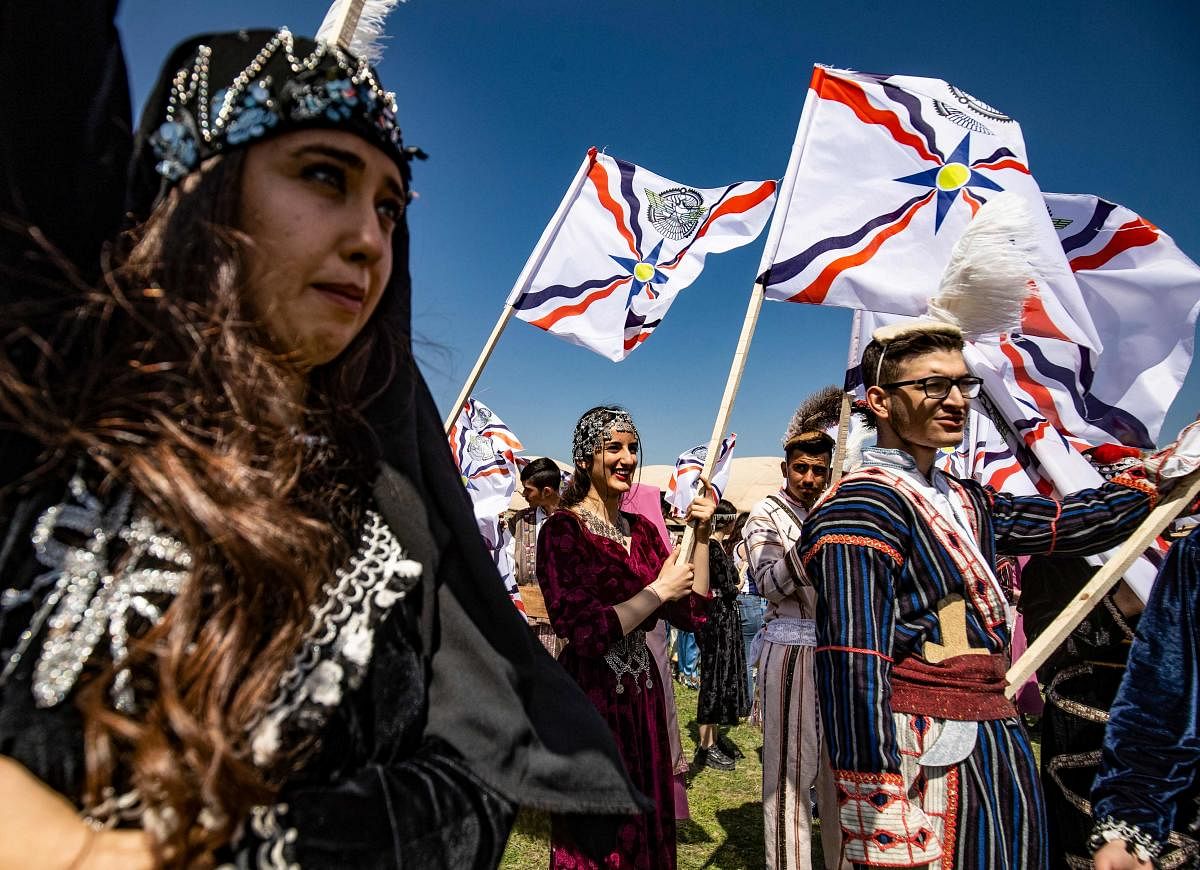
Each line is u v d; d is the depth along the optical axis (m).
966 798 1.42
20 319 0.56
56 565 0.50
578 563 2.34
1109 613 1.96
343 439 0.78
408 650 0.72
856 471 1.71
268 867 0.51
